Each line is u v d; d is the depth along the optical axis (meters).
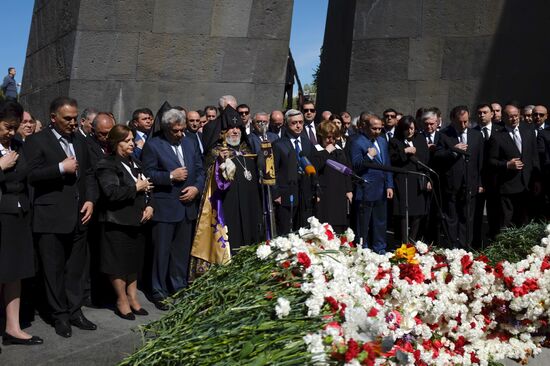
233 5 9.19
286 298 3.07
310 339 2.66
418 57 11.13
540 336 4.47
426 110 8.38
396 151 7.61
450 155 7.76
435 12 11.03
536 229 5.57
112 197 5.01
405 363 3.12
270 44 9.33
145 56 9.04
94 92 8.90
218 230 5.93
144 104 9.05
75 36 8.79
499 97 10.68
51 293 4.75
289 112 6.98
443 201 7.88
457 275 4.13
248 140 6.28
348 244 3.98
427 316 3.84
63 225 4.75
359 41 11.49
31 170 4.65
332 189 7.02
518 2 10.55
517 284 4.30
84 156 5.02
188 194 5.89
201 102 9.17
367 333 2.83
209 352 2.77
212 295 3.32
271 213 6.25
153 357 2.90
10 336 4.50
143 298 5.98
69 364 4.36
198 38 9.14
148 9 9.00
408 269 3.89
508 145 8.05
